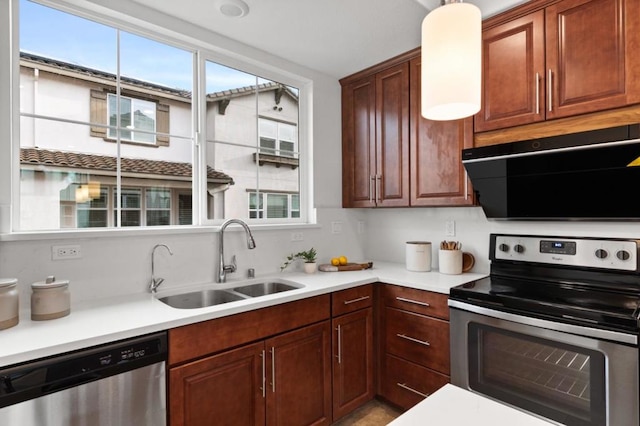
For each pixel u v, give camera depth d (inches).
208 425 58.2
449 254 90.1
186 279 78.0
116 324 51.8
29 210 63.7
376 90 101.6
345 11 73.4
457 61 32.7
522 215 79.7
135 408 50.5
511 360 63.5
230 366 61.2
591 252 71.4
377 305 89.3
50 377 43.4
